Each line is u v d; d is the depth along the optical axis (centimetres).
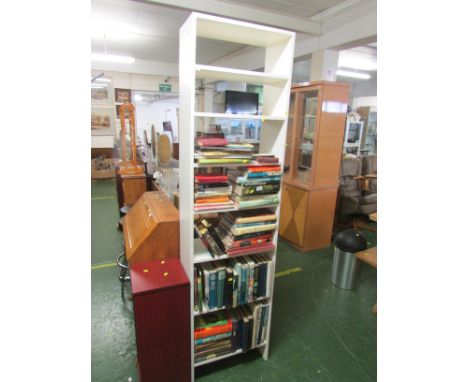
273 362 188
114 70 710
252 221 161
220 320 172
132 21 452
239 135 517
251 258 176
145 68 734
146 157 417
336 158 344
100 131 716
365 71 770
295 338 210
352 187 442
